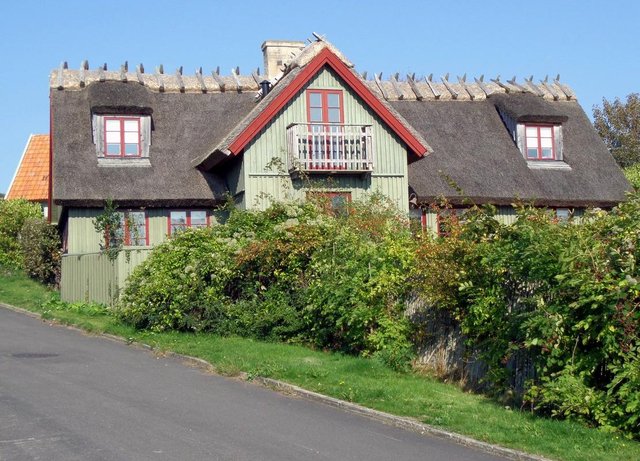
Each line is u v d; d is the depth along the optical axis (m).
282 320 18.06
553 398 10.83
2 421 10.41
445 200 15.77
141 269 19.09
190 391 12.94
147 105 28.12
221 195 27.36
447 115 32.03
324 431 10.67
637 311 10.51
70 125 28.30
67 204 26.03
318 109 26.47
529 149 31.44
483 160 30.30
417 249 15.02
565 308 11.12
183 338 17.69
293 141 25.55
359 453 9.60
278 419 11.24
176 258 18.70
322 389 13.02
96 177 26.80
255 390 13.28
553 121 31.58
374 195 22.22
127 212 26.77
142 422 10.63
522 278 12.50
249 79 31.86
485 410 11.74
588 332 10.87
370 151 26.00
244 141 25.45
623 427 10.34
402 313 15.46
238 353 15.82
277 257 18.70
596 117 54.50
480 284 13.25
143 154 28.06
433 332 14.89
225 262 18.86
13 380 13.16
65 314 21.86
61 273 27.11
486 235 13.60
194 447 9.49
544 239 11.94
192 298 18.52
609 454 9.48
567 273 11.10
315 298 17.00
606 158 32.19
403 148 27.19
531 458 9.46
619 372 10.41
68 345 17.38
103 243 26.48
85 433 9.93
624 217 11.40
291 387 13.24
